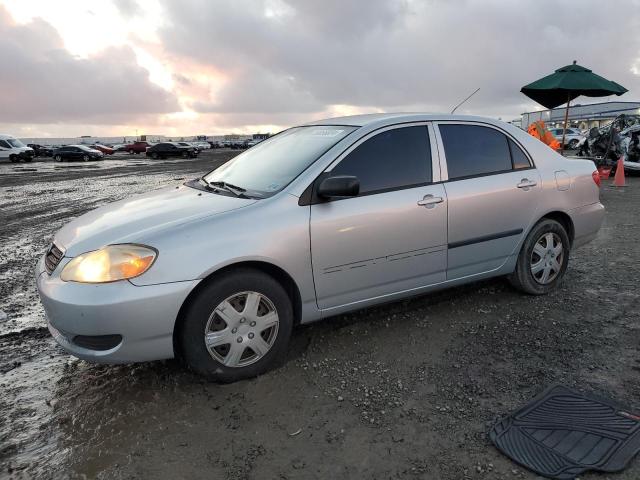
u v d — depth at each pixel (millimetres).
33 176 23844
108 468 2438
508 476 2287
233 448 2557
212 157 47844
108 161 42531
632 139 14297
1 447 2617
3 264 6512
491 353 3443
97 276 2811
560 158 4508
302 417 2795
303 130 4152
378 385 3092
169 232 2934
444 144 3863
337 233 3307
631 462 2309
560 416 2674
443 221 3729
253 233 3051
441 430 2641
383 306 4285
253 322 3109
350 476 2336
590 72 11477
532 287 4363
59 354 3729
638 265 5328
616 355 3355
